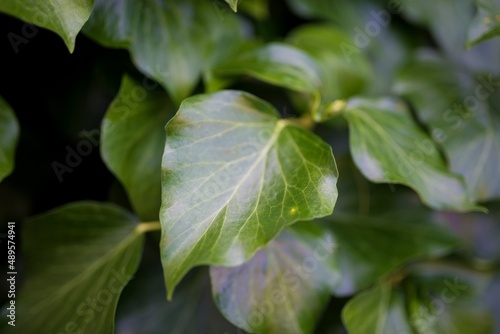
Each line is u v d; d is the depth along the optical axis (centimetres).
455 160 28
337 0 31
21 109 29
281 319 25
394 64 32
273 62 27
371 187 30
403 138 27
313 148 24
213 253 22
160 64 26
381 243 29
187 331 28
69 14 23
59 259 26
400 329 28
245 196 23
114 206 26
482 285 31
